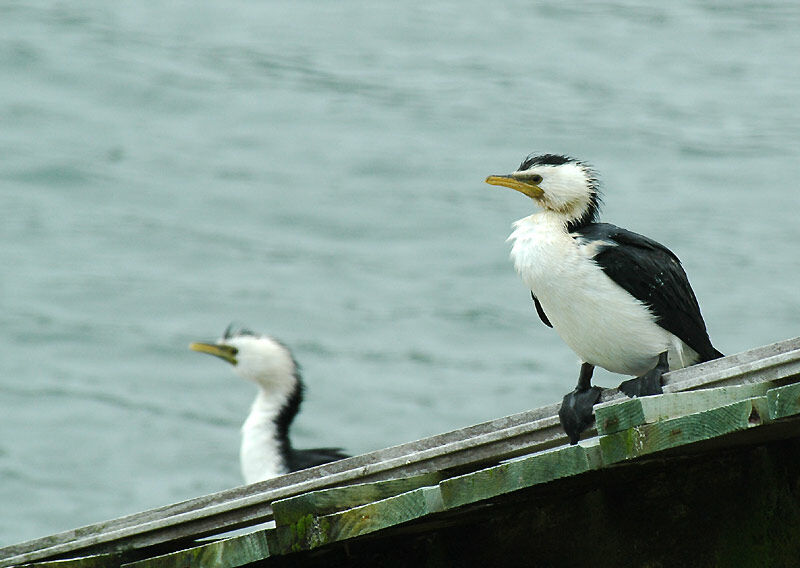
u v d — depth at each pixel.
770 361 5.59
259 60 43.38
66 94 37.72
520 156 36.44
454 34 47.03
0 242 29.83
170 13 45.78
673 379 6.34
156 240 30.69
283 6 48.97
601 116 40.09
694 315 7.58
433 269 29.73
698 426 4.88
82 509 19.42
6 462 20.47
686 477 5.62
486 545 6.01
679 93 42.34
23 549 6.56
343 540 5.51
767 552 5.42
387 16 48.56
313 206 32.66
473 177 35.00
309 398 23.42
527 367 25.05
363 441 22.45
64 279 28.27
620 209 33.53
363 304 27.86
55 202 32.47
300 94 40.78
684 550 5.59
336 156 36.00
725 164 36.06
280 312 27.19
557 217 7.73
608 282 7.34
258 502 6.27
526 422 6.38
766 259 30.25
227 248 30.61
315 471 6.40
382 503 5.31
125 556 6.34
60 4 43.56
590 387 7.05
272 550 5.52
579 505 5.84
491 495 5.18
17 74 38.50
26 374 24.06
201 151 36.22
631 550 5.70
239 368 12.72
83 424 22.02
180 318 26.97
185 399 23.28
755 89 42.41
